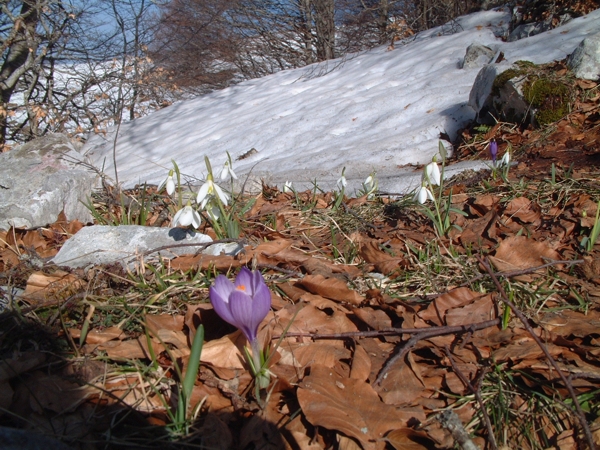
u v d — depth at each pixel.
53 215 0.61
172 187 0.50
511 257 0.46
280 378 0.30
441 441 0.27
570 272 0.44
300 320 0.36
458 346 0.34
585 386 0.31
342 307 0.38
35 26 1.77
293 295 0.40
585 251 0.48
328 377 0.30
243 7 3.20
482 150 0.94
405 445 0.27
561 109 0.90
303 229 0.59
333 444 0.27
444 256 0.48
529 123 0.95
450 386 0.31
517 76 0.95
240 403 0.29
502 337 0.35
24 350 0.33
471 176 0.74
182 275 0.43
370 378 0.31
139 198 0.75
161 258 0.45
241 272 0.29
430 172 0.52
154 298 0.39
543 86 0.92
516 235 0.50
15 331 0.35
